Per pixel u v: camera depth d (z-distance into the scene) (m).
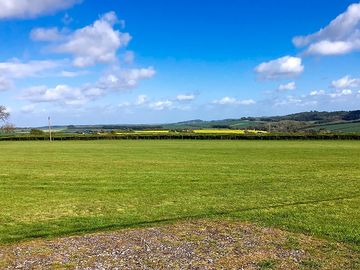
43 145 79.25
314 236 13.05
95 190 24.94
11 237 13.95
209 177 30.36
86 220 16.69
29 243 12.32
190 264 10.23
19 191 24.70
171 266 10.09
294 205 18.69
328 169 34.94
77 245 11.99
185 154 52.53
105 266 10.12
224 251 11.30
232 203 19.89
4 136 106.06
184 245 11.90
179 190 24.56
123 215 17.59
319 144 72.88
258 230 13.73
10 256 10.95
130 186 26.39
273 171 33.78
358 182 26.92
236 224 14.66
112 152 57.22
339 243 12.27
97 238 12.81
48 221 16.62
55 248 11.68
